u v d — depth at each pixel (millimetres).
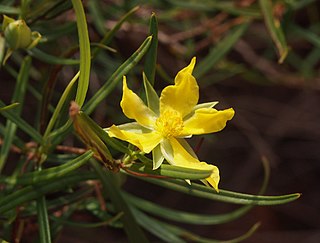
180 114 273
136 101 272
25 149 326
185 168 259
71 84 284
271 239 663
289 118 667
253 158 659
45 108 320
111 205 363
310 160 692
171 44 454
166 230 369
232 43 412
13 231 322
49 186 301
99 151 261
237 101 648
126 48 500
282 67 573
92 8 401
